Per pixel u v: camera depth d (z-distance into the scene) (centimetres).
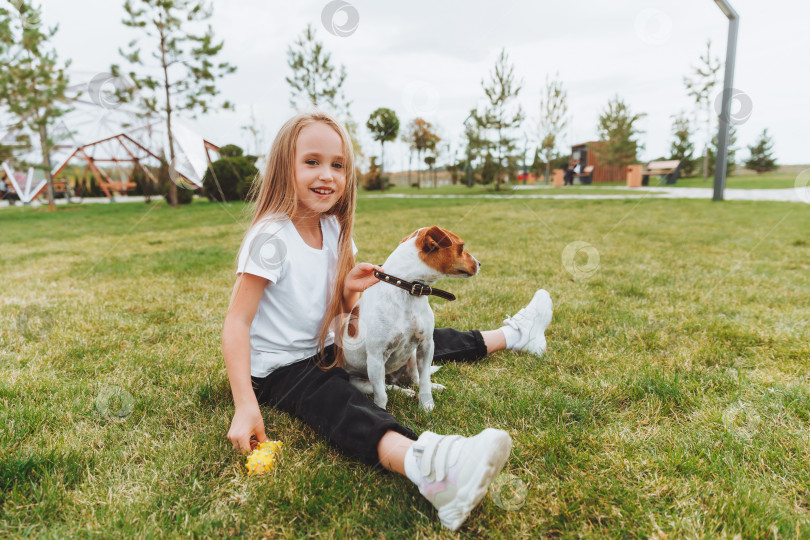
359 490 128
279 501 124
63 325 277
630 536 114
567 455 144
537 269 417
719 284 357
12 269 476
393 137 1313
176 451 146
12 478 131
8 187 1708
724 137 1052
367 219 862
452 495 109
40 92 1198
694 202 1079
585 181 2158
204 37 1207
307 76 1034
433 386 190
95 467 139
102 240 709
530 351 226
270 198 166
